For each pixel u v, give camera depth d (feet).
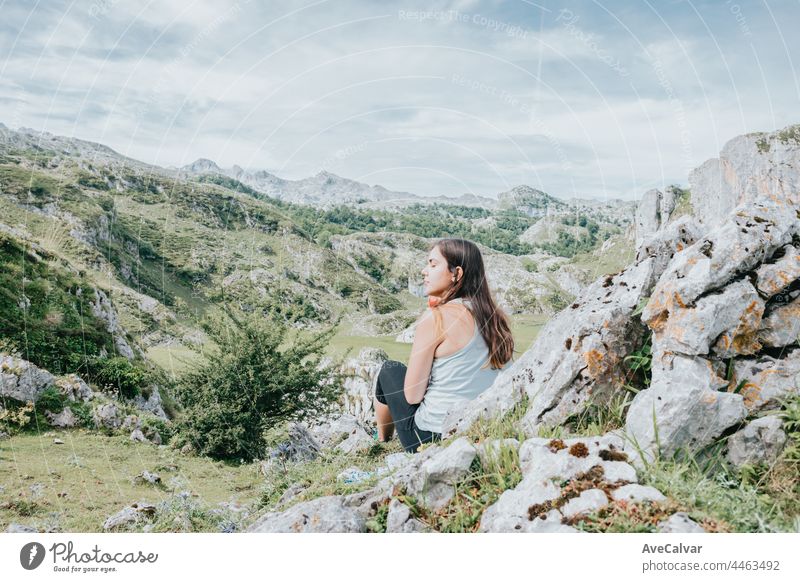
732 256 11.84
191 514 17.99
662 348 12.07
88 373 48.34
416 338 14.48
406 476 11.77
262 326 35.68
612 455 10.39
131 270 206.28
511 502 10.16
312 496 14.51
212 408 34.81
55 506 22.20
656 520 9.16
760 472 10.47
